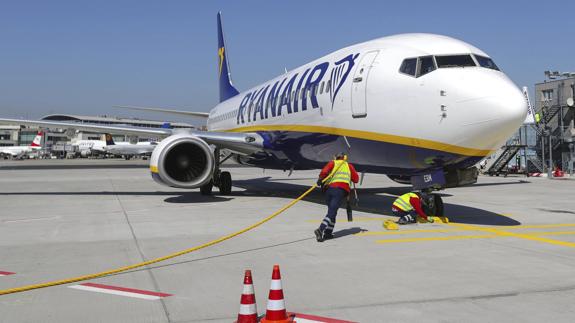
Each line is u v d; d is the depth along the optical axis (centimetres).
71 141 11419
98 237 746
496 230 811
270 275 509
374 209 1137
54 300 421
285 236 756
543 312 381
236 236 757
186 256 608
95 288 459
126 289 455
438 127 798
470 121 762
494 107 742
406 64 875
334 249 649
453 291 443
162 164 1188
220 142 1364
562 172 2728
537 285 462
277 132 1323
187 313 385
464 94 769
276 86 1404
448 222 903
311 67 1225
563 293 435
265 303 412
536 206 1202
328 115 1059
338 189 730
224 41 2369
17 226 860
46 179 2477
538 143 3097
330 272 518
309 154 1214
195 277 501
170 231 803
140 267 548
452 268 534
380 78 910
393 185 1969
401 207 883
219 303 411
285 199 1391
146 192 1639
